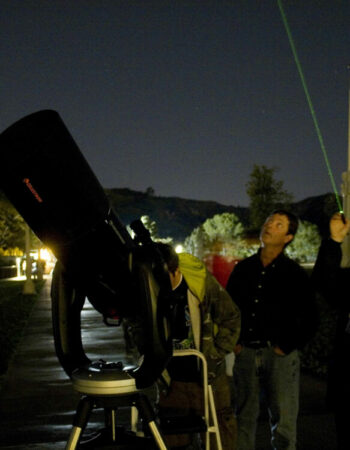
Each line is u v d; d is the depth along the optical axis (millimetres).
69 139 1995
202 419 2865
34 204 1966
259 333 3539
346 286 3199
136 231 2355
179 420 2857
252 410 3619
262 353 3533
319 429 5016
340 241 3270
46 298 21875
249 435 3621
